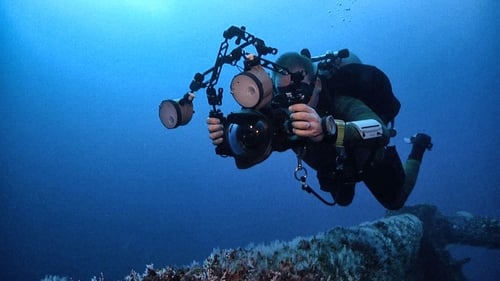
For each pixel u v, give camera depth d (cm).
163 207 4581
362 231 520
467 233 866
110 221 3544
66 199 4078
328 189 363
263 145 242
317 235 467
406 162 433
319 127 225
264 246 394
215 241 3356
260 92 227
